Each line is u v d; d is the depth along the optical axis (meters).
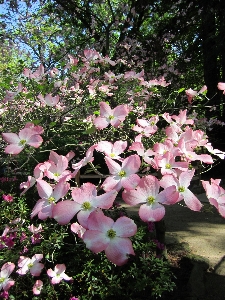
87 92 2.38
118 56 5.98
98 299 2.30
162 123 2.43
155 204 0.83
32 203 3.07
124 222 0.77
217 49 7.65
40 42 5.01
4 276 1.66
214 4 7.48
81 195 0.82
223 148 7.97
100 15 7.27
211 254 3.29
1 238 2.18
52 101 1.81
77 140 2.57
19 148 1.15
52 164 1.05
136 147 1.07
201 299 2.44
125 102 2.70
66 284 2.15
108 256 0.75
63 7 6.43
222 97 7.46
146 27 9.02
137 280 2.21
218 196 0.90
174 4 7.67
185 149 1.10
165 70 6.16
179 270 2.87
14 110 2.27
